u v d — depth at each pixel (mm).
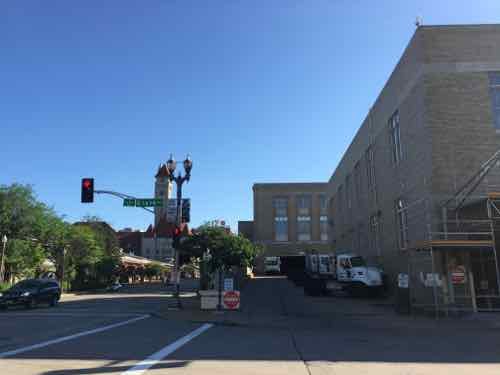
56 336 14352
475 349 11953
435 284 19391
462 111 23094
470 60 23547
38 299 27094
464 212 22078
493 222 20969
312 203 92062
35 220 41125
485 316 19000
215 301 23562
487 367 9602
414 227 25109
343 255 33938
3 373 8766
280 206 92250
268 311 22656
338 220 54125
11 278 41719
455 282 21391
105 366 9461
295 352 11398
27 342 13023
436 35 23953
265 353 11234
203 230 31172
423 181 23516
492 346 12469
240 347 12188
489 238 21406
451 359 10516
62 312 23875
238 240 31188
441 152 22750
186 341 13273
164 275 93375
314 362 10070
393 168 29750
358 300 29562
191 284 66562
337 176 54781
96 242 54531
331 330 16141
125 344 12633
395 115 29609
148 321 19188
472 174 22469
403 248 28094
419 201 23391
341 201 51906
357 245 42625
